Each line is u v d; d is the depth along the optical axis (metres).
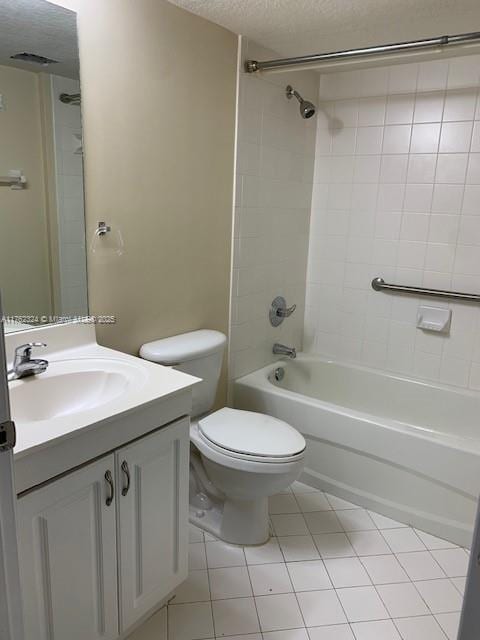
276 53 2.38
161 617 1.64
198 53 1.98
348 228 2.81
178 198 2.02
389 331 2.78
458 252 2.51
